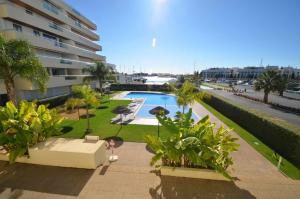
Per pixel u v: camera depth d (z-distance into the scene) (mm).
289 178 7977
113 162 9297
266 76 28500
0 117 7695
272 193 5602
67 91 33094
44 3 27938
